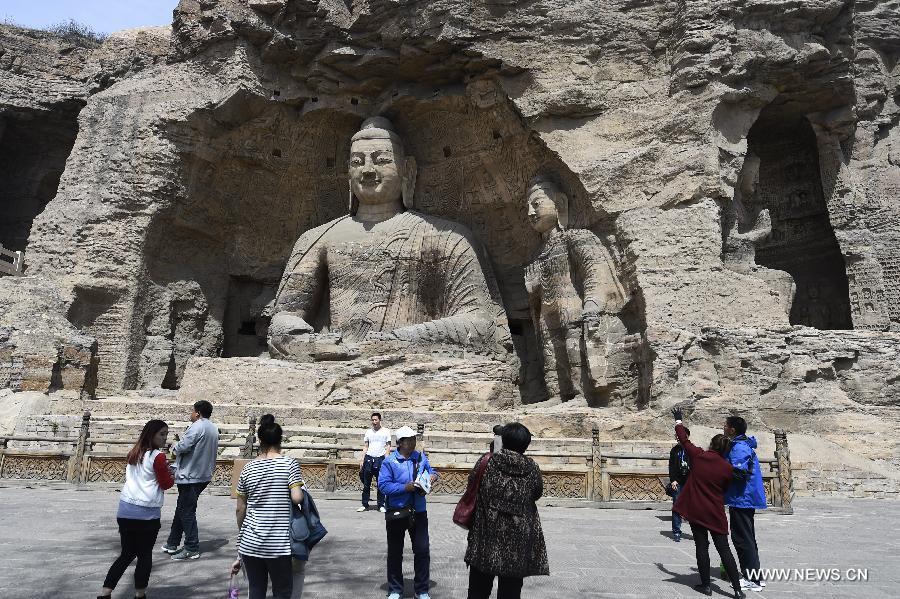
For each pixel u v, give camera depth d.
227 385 15.52
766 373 14.25
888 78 19.72
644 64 17.28
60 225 18.78
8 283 17.73
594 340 15.98
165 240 19.92
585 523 8.79
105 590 4.86
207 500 10.06
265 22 18.92
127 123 19.44
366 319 18.22
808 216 20.39
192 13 19.70
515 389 18.12
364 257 18.80
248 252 21.41
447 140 20.14
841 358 14.59
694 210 15.60
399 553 5.25
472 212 20.19
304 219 21.55
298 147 20.75
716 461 5.83
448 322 17.06
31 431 13.47
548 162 18.06
